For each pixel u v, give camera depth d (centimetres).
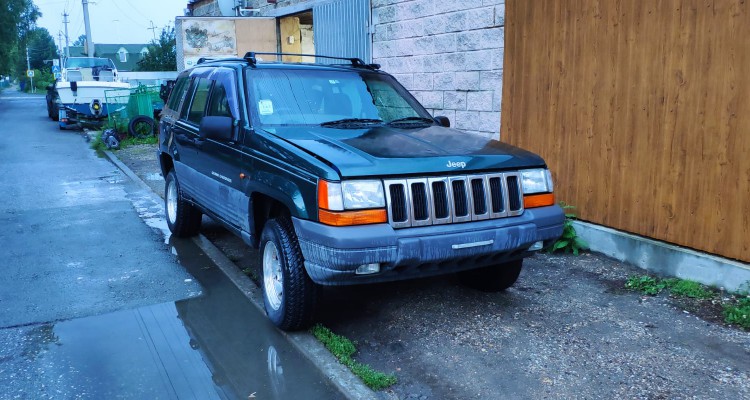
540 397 350
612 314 465
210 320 470
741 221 476
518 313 471
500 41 714
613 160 582
